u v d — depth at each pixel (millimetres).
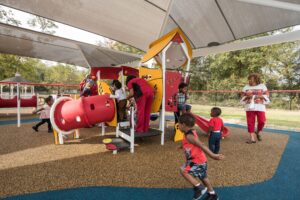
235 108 17625
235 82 22859
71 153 4223
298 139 6059
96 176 3092
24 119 9281
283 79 22391
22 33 9172
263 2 4047
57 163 3625
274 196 2598
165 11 6273
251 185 2889
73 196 2508
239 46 7906
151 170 3354
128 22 7613
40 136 5754
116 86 5863
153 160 3848
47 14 7723
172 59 6348
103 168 3414
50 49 11438
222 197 2551
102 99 5137
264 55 22375
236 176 3186
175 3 7008
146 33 8141
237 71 24172
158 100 5219
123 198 2480
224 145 5109
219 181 3000
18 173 3170
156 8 6262
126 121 5777
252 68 22641
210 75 26844
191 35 8680
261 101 5363
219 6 6551
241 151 4574
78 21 8086
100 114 5004
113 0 6383
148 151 4449
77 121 4824
